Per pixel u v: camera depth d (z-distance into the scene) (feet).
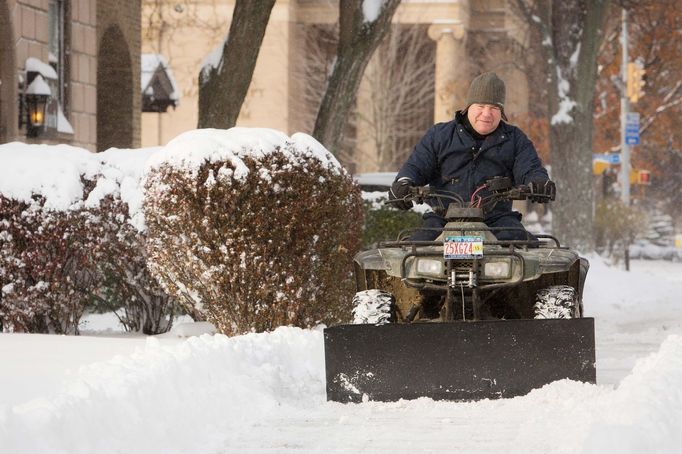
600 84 416.87
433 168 70.13
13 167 93.40
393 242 65.72
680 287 198.18
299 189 84.58
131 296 101.81
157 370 63.26
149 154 97.45
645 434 48.98
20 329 93.71
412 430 56.80
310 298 88.02
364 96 420.77
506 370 62.90
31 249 92.99
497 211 69.10
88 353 75.66
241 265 84.58
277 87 455.22
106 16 198.08
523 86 443.73
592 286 182.09
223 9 439.63
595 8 242.37
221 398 62.28
